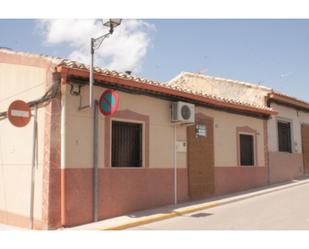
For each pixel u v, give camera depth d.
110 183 9.34
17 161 9.65
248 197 12.35
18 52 10.05
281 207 10.11
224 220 8.73
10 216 9.72
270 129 16.16
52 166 8.33
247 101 16.62
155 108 10.77
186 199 11.52
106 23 8.05
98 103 9.18
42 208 8.36
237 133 13.99
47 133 8.48
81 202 8.63
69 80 8.64
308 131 19.06
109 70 9.62
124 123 10.02
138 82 9.80
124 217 9.17
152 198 10.40
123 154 9.91
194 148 12.03
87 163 8.86
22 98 9.74
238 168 13.82
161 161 10.82
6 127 10.27
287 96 16.78
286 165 16.77
